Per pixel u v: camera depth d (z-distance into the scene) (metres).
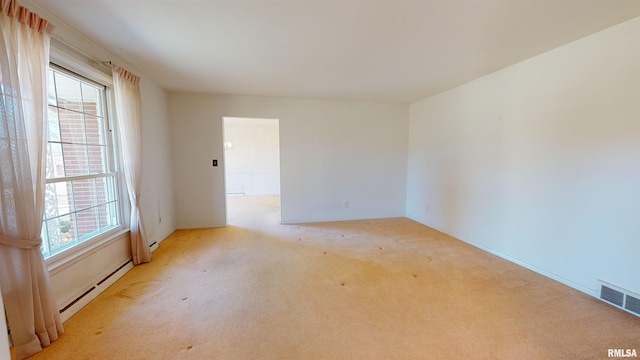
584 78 2.17
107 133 2.54
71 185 2.10
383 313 1.96
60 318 1.69
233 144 7.95
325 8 1.70
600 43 2.05
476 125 3.34
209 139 4.14
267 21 1.88
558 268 2.44
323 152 4.59
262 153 8.11
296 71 2.99
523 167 2.73
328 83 3.49
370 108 4.73
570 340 1.66
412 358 1.52
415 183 4.77
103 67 2.38
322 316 1.92
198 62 2.70
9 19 1.39
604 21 1.89
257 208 5.96
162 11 1.74
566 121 2.32
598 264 2.14
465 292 2.26
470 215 3.49
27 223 1.48
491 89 3.09
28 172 1.48
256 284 2.40
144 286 2.34
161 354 1.54
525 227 2.74
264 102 4.26
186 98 4.00
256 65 2.79
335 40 2.19
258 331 1.75
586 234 2.21
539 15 1.80
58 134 1.99
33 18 1.53
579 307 2.02
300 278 2.53
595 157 2.13
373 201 4.91
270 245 3.46
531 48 2.37
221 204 4.29
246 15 1.79
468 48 2.36
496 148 3.05
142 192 3.05
